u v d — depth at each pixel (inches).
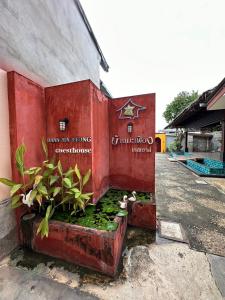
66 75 153.9
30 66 104.7
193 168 328.5
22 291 64.0
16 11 92.4
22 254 84.3
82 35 192.5
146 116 130.6
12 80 85.1
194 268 74.5
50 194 95.6
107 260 71.6
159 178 253.6
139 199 116.3
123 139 138.3
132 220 110.0
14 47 91.4
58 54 139.5
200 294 62.4
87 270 74.4
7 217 84.1
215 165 319.9
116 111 138.9
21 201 89.2
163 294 62.5
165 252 85.0
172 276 70.4
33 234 86.0
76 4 172.9
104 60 271.6
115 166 142.8
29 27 103.5
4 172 84.6
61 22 144.6
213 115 305.4
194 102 256.2
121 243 87.4
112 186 144.9
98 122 117.2
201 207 142.3
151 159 131.9
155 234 101.0
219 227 109.7
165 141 820.0
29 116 97.3
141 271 73.2
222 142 302.7
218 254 83.4
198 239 96.2
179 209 138.3
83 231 75.8
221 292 63.0
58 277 70.4
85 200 107.0
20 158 81.8
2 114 83.2
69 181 90.6
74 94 105.3
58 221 85.4
